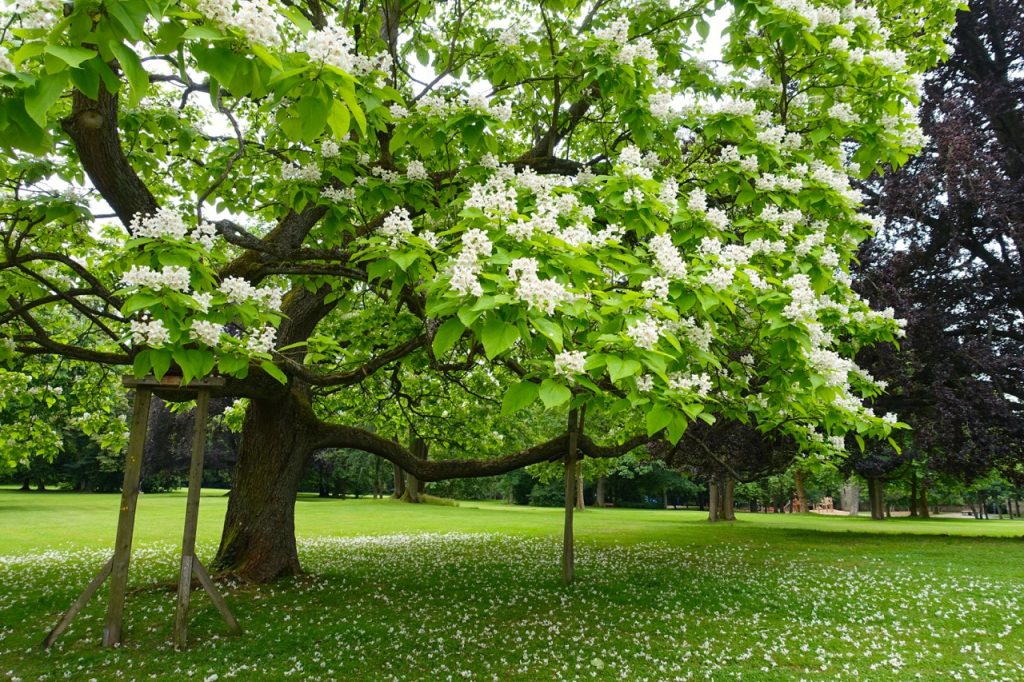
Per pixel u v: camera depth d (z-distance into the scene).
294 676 4.74
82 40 2.20
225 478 55.84
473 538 15.50
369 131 5.75
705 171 6.27
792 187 5.48
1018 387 13.31
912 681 4.77
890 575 9.40
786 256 5.27
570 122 8.11
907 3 8.06
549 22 7.44
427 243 3.65
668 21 6.96
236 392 6.55
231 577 8.02
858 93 5.97
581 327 3.66
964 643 5.83
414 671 4.90
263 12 2.38
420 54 7.75
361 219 5.84
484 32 7.45
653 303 3.43
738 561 11.06
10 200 5.62
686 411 3.41
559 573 9.68
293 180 5.27
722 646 5.67
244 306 3.68
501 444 13.23
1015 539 15.12
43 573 9.27
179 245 3.45
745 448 13.66
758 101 7.11
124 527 5.57
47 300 5.26
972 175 13.06
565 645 5.64
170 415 36.28
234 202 8.02
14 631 5.91
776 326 4.39
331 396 11.61
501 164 5.95
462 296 2.89
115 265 5.28
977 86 14.96
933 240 14.56
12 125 2.37
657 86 6.09
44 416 16.73
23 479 44.09
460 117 4.88
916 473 28.19
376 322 9.39
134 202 5.24
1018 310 14.46
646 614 6.91
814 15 5.46
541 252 3.51
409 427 12.89
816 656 5.38
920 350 13.09
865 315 6.34
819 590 8.20
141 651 5.30
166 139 7.08
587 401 3.75
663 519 25.55
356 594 7.67
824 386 4.77
